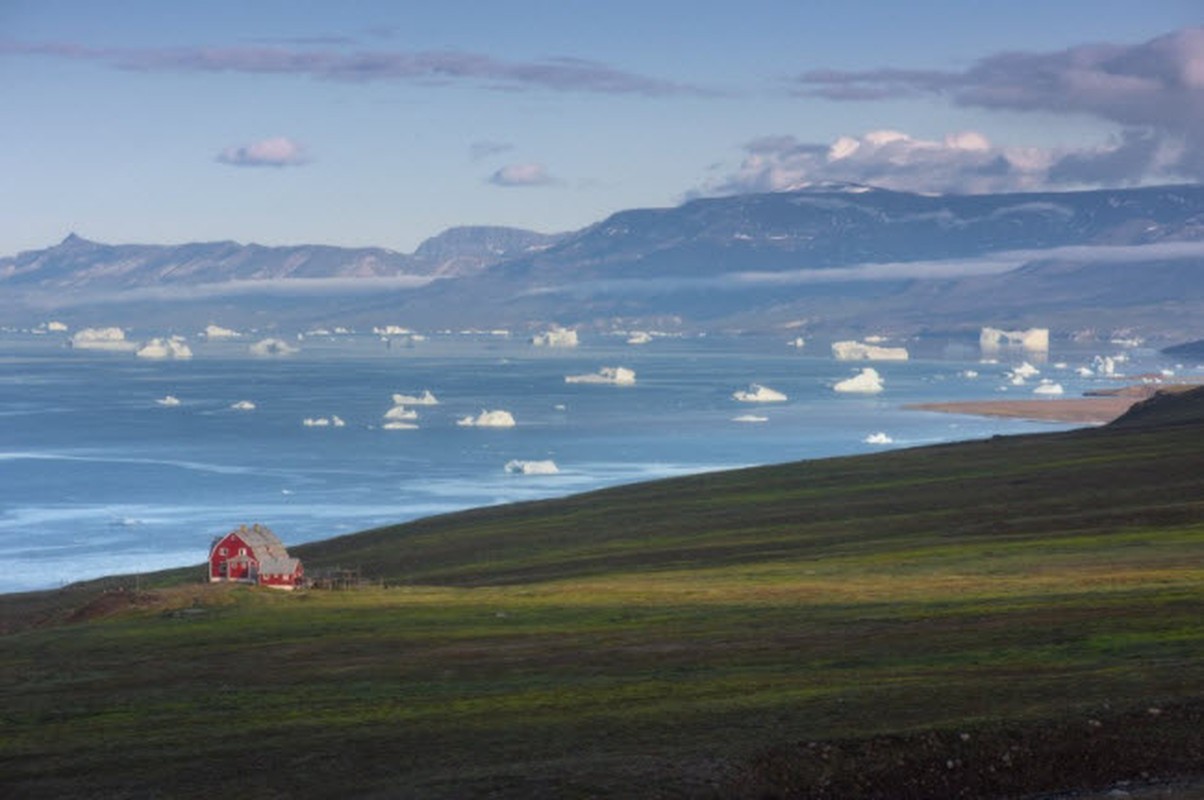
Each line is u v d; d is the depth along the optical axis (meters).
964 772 57.12
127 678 94.75
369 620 119.81
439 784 57.59
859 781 56.78
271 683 89.31
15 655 108.81
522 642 101.06
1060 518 178.38
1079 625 88.31
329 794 58.69
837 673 78.44
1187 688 65.19
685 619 108.81
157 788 61.47
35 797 61.44
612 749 62.03
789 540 186.25
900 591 118.69
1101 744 58.34
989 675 73.25
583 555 192.50
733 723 65.25
